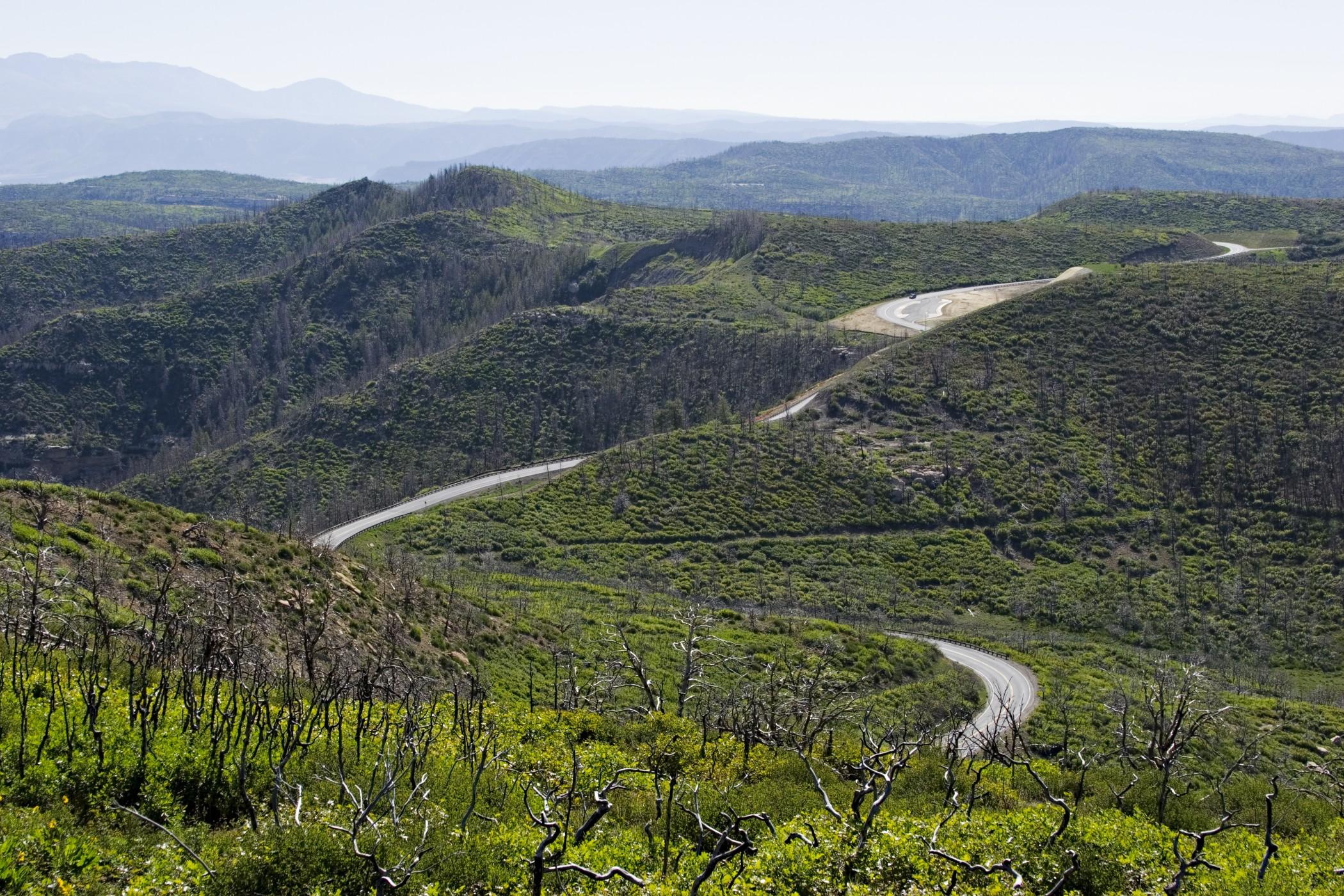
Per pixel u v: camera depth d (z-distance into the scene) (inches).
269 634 1237.1
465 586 2637.8
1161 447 4060.0
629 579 3218.5
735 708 1290.6
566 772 903.1
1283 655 3021.7
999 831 764.0
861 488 3850.9
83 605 1077.8
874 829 673.0
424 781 713.0
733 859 641.6
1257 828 995.3
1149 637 3105.3
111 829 606.5
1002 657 2679.6
